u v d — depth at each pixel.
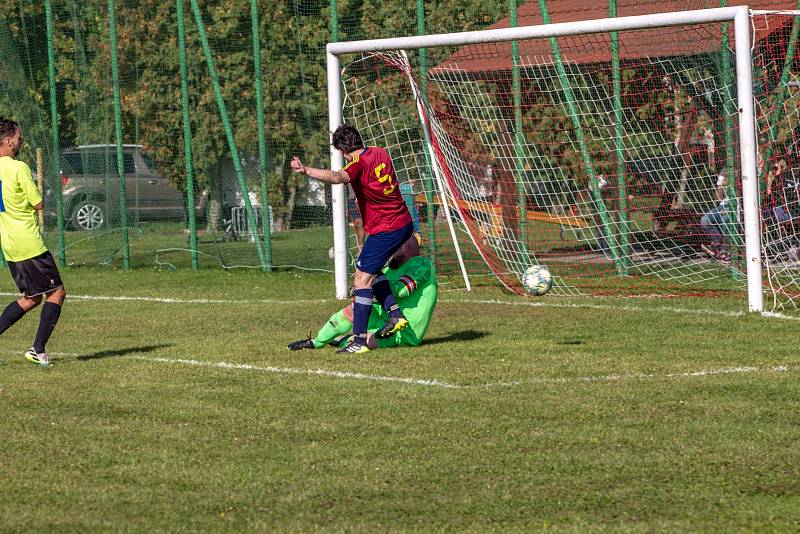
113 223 49.41
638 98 40.09
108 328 29.75
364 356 23.98
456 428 17.06
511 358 23.30
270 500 13.60
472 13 42.91
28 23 50.44
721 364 21.95
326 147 46.97
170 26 48.00
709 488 13.72
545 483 14.09
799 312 29.09
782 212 36.69
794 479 14.01
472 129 40.59
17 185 23.06
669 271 38.34
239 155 48.53
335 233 35.78
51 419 18.16
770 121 37.25
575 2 42.56
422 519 12.78
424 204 42.53
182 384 21.08
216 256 48.16
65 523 12.84
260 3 46.41
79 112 49.03
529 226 41.34
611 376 21.00
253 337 27.44
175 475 14.76
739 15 29.05
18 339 28.14
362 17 44.31
